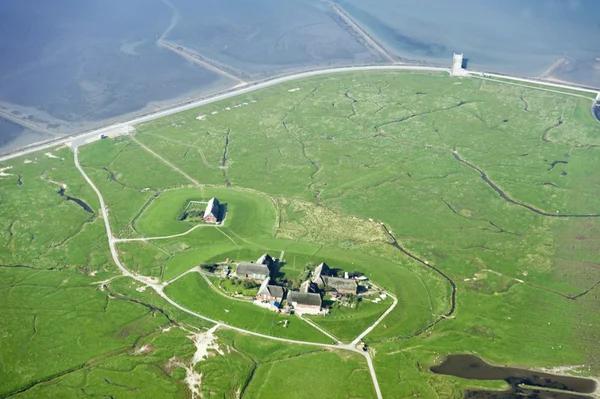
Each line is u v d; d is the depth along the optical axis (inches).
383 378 7214.6
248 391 7003.0
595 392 7101.4
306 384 7106.3
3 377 7185.0
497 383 7204.7
